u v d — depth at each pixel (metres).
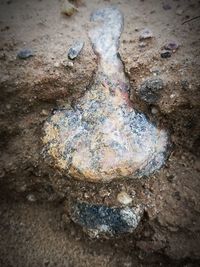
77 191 0.26
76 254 0.27
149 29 0.27
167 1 0.29
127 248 0.26
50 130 0.25
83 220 0.26
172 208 0.25
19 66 0.26
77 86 0.25
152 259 0.26
